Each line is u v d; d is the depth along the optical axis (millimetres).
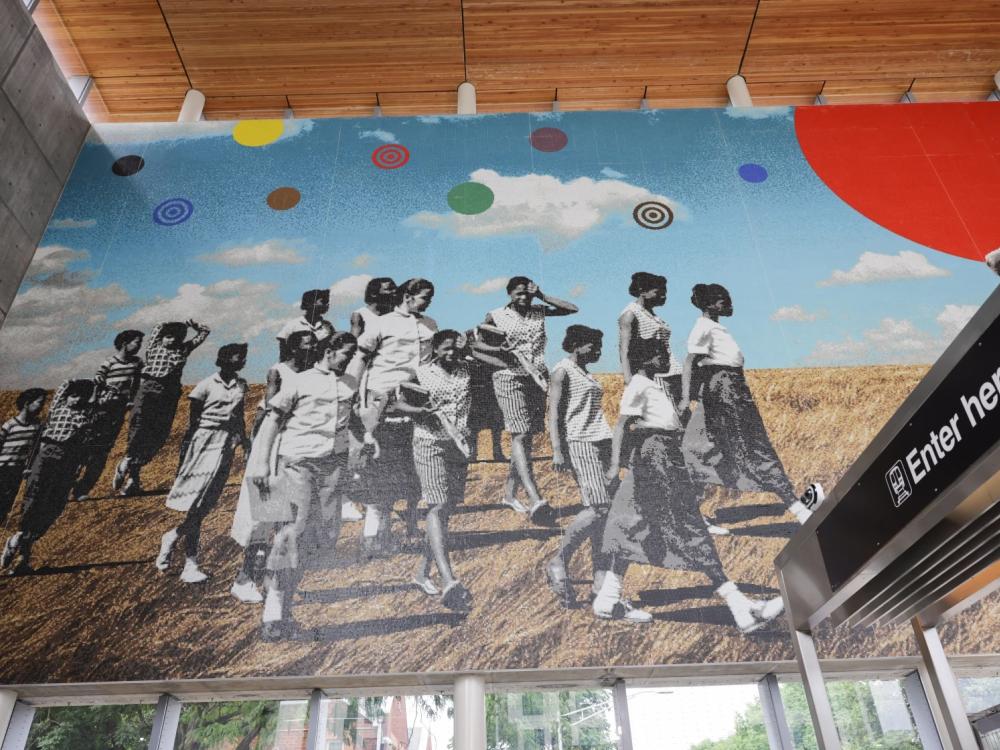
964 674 5008
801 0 7934
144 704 5004
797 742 4852
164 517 5352
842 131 7664
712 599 4988
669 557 5160
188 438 5719
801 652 2311
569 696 5035
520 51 8383
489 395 5910
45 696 4930
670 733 4906
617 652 4816
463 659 4797
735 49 8430
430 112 8969
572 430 5738
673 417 5801
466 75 8625
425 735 4875
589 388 5945
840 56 8531
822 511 2182
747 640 4836
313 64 8398
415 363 6070
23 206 6750
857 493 2000
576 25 8156
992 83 8883
